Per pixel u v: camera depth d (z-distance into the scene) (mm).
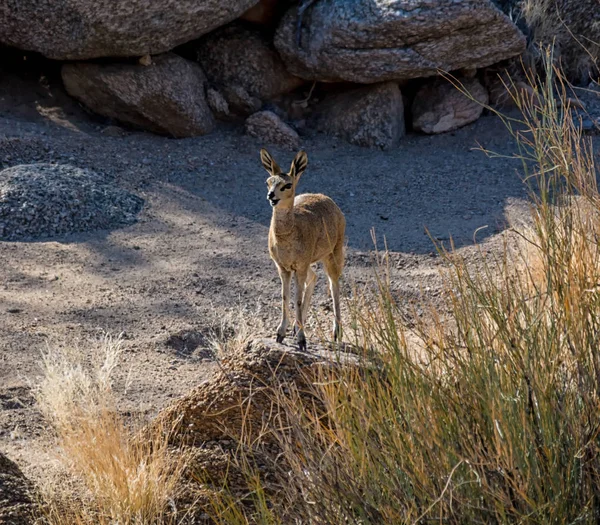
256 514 14180
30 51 41656
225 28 45125
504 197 36531
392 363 12789
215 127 44188
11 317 24203
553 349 12578
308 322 25109
